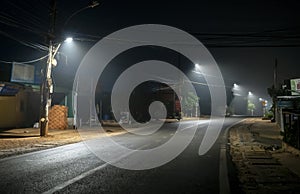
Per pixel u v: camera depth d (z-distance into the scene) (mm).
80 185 7762
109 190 7289
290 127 15273
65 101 33062
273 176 9164
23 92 28781
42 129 20344
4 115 26406
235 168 10523
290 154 13828
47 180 8289
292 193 7199
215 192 7262
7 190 7152
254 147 16703
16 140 18062
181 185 7949
